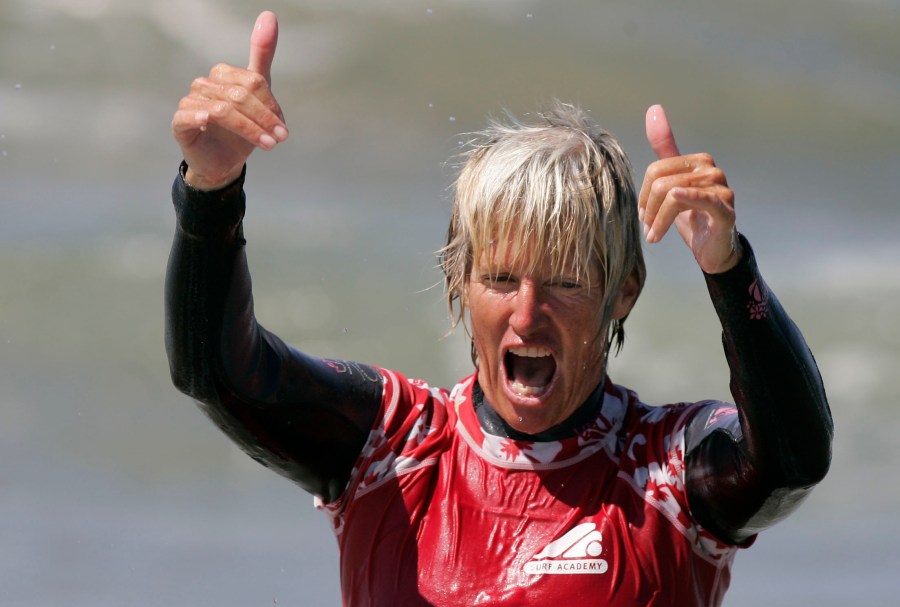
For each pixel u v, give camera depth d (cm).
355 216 4188
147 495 2406
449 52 5725
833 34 6381
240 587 1962
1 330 3262
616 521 842
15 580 1966
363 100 5425
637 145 5281
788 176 5166
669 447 867
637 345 3350
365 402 902
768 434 796
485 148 875
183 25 5728
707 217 761
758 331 783
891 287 3750
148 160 4759
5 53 5444
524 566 835
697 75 5834
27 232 3838
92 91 5269
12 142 4756
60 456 2584
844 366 3288
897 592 2009
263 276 3572
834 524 2334
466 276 884
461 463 880
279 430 873
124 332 3284
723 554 859
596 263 848
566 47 5875
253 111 757
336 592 1958
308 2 5919
